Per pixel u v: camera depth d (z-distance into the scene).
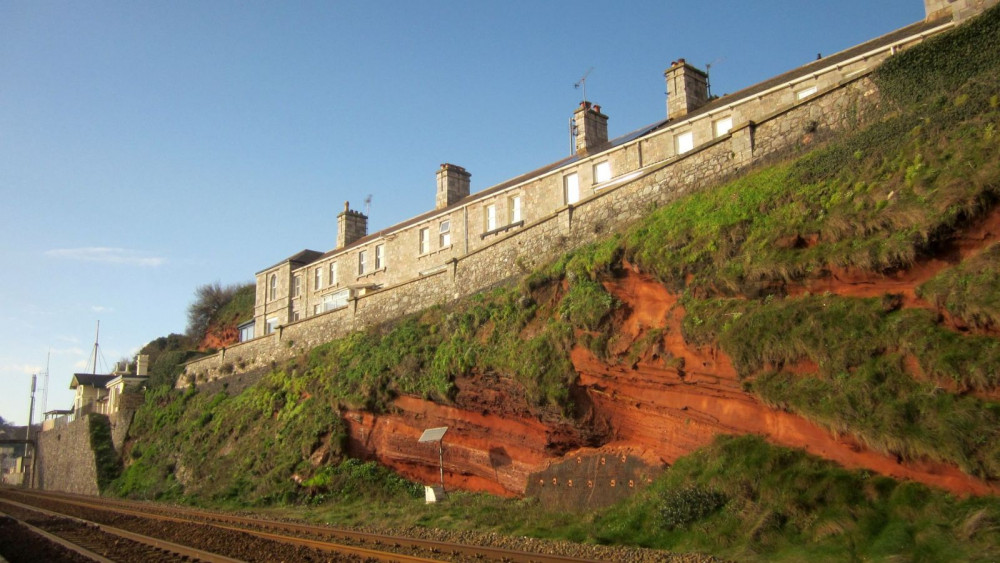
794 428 14.22
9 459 91.50
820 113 18.14
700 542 13.34
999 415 10.99
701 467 15.34
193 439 37.62
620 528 15.08
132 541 17.25
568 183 31.12
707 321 16.23
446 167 39.94
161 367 48.25
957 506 11.00
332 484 25.58
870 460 12.78
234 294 67.94
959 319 12.26
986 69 15.23
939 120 15.13
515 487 20.84
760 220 16.84
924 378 12.28
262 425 32.56
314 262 46.72
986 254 12.35
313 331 35.81
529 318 21.62
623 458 17.58
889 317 13.36
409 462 24.89
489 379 21.75
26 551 16.02
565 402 18.86
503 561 12.41
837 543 11.50
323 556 13.27
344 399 27.52
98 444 46.62
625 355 17.91
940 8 22.22
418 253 38.31
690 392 16.50
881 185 14.91
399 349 26.50
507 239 25.64
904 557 10.34
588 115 33.97
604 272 19.44
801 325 14.41
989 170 12.95
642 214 21.22
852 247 14.37
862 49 23.36
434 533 16.89
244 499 28.11
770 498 13.33
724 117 25.80
